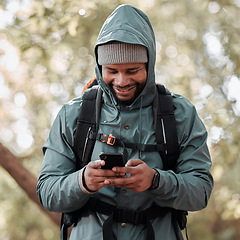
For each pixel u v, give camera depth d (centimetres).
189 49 753
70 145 231
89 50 619
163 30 752
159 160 226
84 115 229
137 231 219
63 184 216
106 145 224
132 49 218
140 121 227
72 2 515
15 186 850
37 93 718
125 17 225
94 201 223
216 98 643
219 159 632
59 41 560
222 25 653
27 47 523
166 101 231
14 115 772
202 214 870
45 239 966
